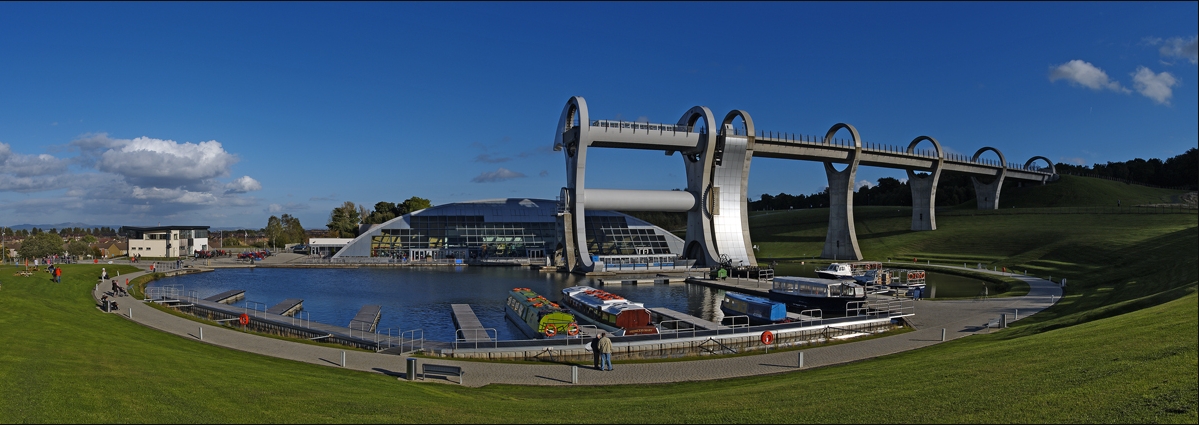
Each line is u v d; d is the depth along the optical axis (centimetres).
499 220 10769
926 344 3262
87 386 1792
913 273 6356
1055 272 6800
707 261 8262
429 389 2184
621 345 3177
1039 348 2281
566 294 4906
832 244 10038
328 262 9369
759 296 5609
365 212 17600
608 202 8162
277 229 17825
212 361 2455
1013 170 12975
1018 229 9606
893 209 13625
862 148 9812
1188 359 1695
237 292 5559
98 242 16762
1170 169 16125
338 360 2800
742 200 8488
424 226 10350
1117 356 1884
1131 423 1338
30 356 2181
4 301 3616
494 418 1686
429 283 6794
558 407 1864
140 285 6000
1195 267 4234
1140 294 4012
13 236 16775
